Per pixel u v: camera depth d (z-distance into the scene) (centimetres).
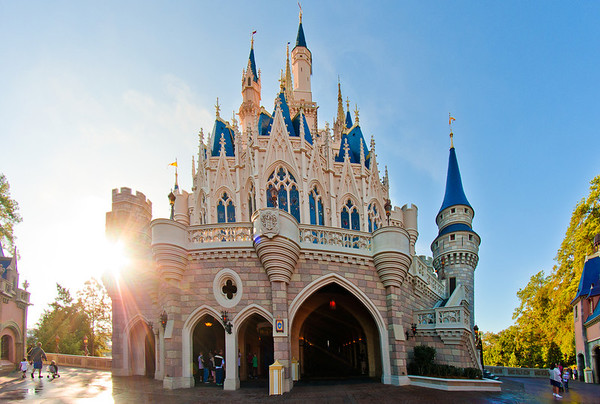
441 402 1627
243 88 4588
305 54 4709
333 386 2052
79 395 1825
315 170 3394
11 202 4131
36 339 5091
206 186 3434
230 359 1977
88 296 5528
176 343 2019
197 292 2078
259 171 3231
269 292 2044
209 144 3512
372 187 3688
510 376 4022
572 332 4600
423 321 2550
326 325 3122
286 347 1936
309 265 2133
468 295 4359
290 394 1794
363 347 2705
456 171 4869
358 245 2295
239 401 1639
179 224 2098
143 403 1603
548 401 1883
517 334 5988
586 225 4616
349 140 3950
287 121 3531
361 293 2197
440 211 4762
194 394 1814
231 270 2075
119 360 2802
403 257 2233
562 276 5197
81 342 5141
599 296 3812
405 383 2116
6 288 3244
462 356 2394
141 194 3141
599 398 2084
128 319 2847
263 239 1978
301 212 3209
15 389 2067
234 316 2030
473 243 4488
